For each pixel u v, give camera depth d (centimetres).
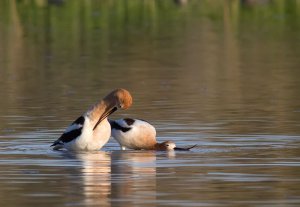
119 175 1227
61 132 1577
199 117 1727
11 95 2052
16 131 1590
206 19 3809
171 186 1153
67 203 1067
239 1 4216
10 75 2403
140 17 3822
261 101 1933
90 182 1180
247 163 1300
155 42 3142
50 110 1827
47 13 3841
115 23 3659
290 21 3772
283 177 1201
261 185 1154
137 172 1248
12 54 2850
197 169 1262
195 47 3009
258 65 2588
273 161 1309
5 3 3981
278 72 2434
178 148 1430
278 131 1568
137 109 1830
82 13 3869
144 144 1441
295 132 1555
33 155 1382
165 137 1524
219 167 1274
